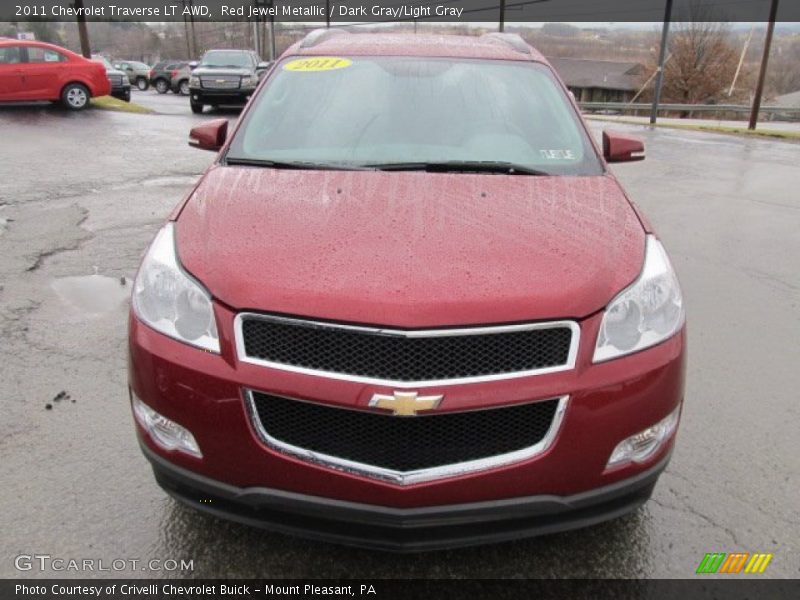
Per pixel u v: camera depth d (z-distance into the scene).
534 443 2.00
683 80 57.22
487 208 2.53
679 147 15.45
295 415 1.97
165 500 2.61
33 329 4.06
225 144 3.16
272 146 3.12
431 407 1.88
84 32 19.70
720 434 3.22
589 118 27.58
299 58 3.65
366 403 1.89
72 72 14.94
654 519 2.62
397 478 1.94
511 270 2.12
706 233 6.99
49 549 2.35
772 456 3.05
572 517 2.09
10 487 2.64
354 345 1.92
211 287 2.07
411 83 3.44
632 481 2.12
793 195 9.25
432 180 2.78
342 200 2.55
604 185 2.89
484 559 2.38
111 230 6.18
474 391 1.91
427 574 2.31
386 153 3.08
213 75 17.22
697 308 4.85
